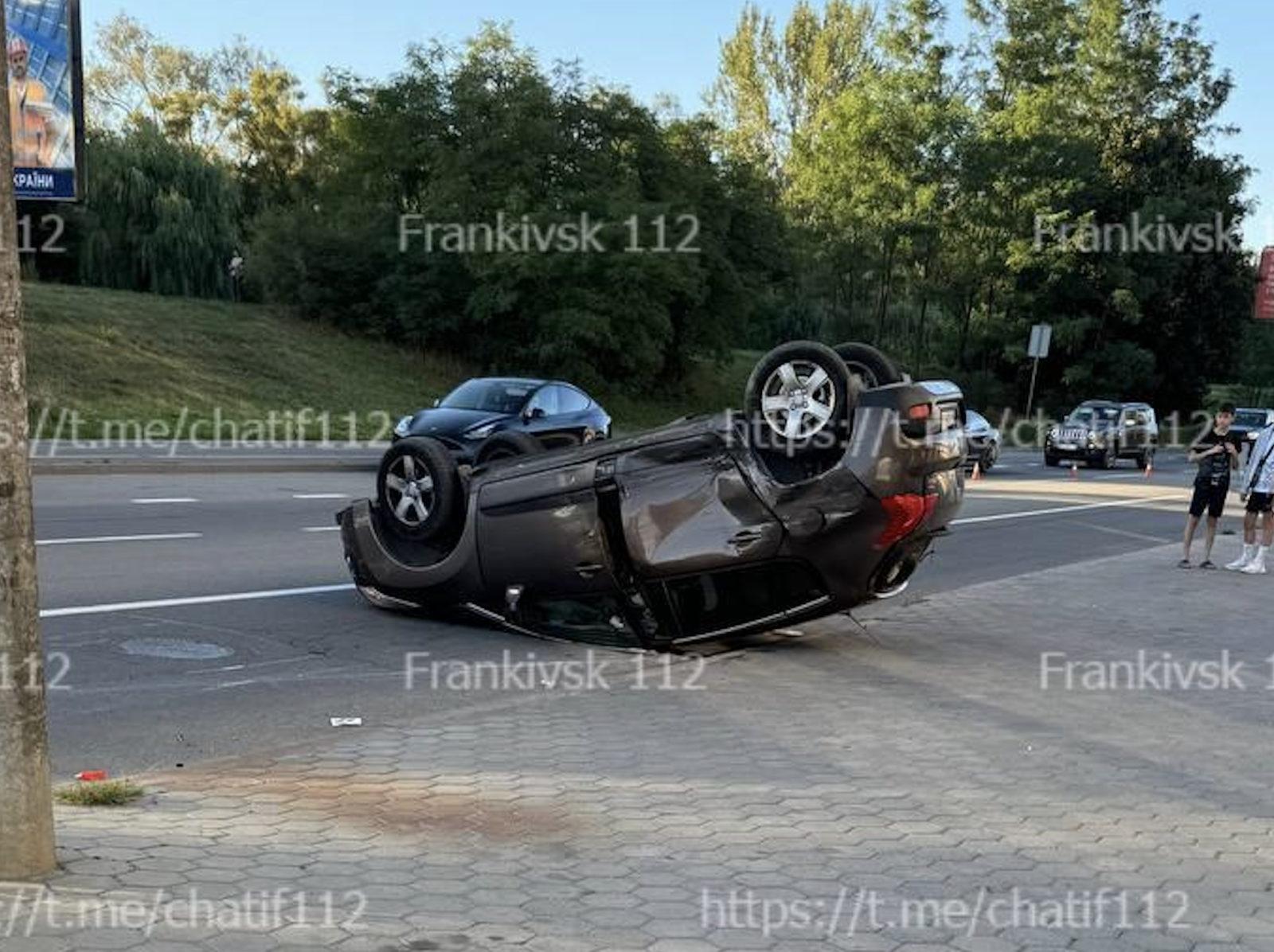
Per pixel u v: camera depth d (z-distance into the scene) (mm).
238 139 62812
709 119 46750
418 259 38531
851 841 4848
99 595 9484
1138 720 6953
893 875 4508
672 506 8008
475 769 5664
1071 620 10289
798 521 7797
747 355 58688
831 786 5547
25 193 19781
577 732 6367
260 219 42344
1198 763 6129
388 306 39188
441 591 8922
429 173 38875
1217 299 60375
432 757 5840
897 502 7719
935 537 8414
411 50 39156
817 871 4523
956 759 6059
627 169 40594
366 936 3836
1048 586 12320
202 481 18797
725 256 45906
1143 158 59531
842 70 72688
